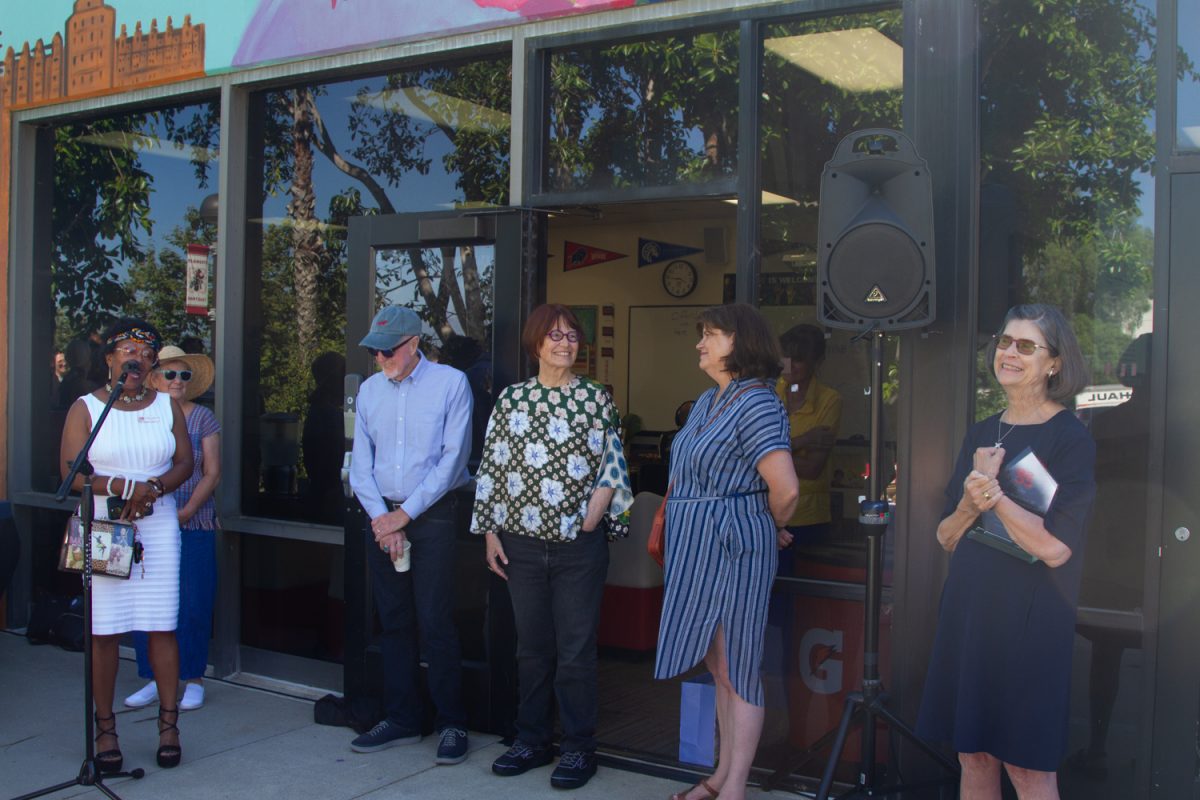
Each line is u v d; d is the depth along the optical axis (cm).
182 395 442
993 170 362
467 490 450
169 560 409
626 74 425
